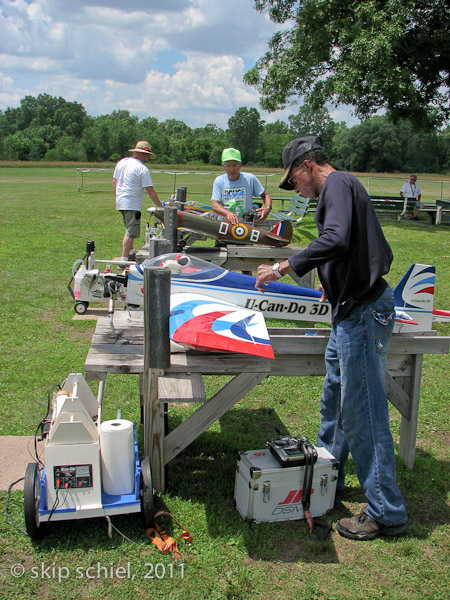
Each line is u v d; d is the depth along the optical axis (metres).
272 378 4.73
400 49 15.41
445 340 3.17
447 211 17.00
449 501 3.02
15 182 31.20
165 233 5.51
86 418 2.43
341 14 15.87
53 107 141.38
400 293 3.32
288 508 2.75
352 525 2.68
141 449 3.36
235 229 6.36
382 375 2.55
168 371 2.75
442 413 4.12
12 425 3.57
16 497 2.80
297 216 16.48
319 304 4.15
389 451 2.58
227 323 2.95
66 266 8.57
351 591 2.29
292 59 16.80
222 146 100.06
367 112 16.11
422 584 2.36
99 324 3.44
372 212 2.45
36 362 4.68
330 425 2.95
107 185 29.39
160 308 2.50
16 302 6.52
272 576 2.36
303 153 2.55
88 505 2.44
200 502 2.87
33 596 2.19
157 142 97.38
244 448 3.49
